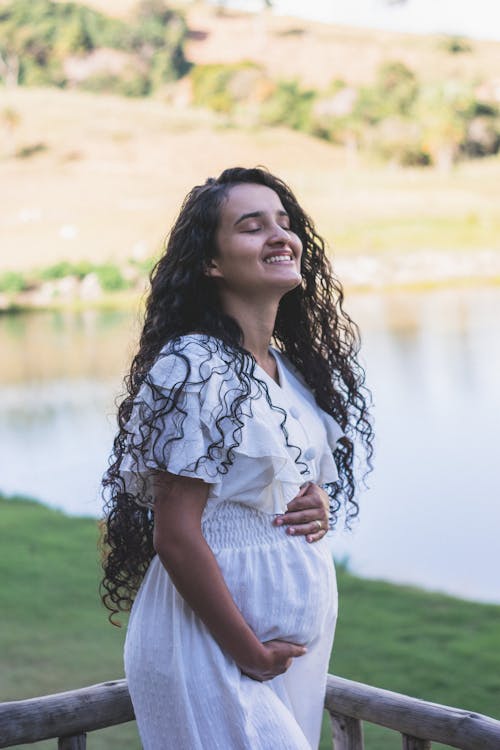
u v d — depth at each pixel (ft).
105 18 132.46
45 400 72.90
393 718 5.03
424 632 19.89
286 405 4.71
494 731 4.66
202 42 137.18
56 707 5.04
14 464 55.06
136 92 130.93
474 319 86.99
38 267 99.04
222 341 4.54
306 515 4.70
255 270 4.72
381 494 45.57
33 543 28.48
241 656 4.37
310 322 5.45
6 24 129.90
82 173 110.32
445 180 111.55
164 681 4.49
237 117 126.00
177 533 4.32
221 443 4.34
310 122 122.21
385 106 119.14
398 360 74.28
